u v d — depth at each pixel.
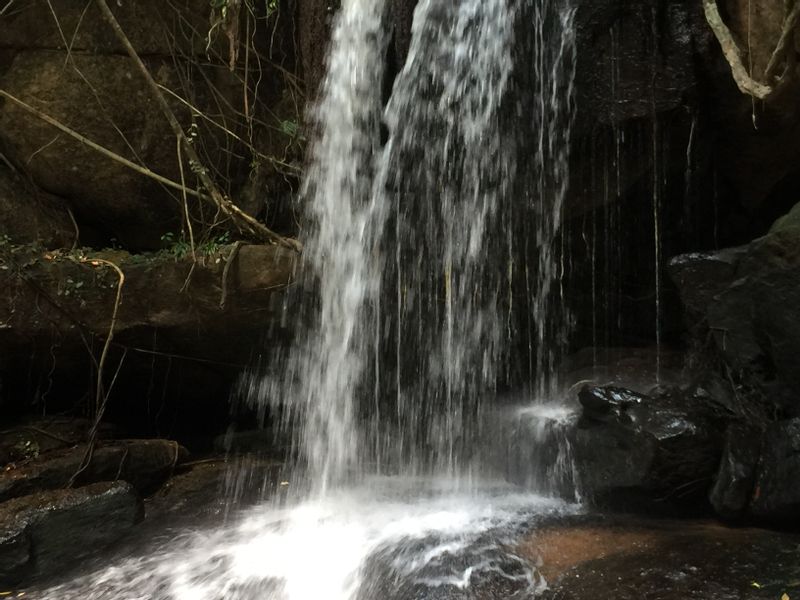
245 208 7.98
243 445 7.13
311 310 6.60
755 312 4.63
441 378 6.71
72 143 7.44
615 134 5.22
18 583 4.64
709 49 4.98
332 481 6.23
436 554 4.43
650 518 4.55
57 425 6.28
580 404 5.45
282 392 7.09
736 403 4.74
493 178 5.82
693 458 4.38
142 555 4.94
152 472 6.04
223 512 5.59
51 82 7.38
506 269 6.21
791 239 4.38
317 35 7.07
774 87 4.68
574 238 6.15
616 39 5.07
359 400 6.96
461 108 5.81
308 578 4.42
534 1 5.28
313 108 7.14
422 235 6.38
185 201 7.07
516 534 4.56
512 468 5.62
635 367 6.05
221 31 7.87
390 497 5.74
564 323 6.64
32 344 6.21
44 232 7.40
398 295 6.67
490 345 6.55
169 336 6.52
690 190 5.77
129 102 7.56
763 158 5.62
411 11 6.06
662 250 6.27
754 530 4.12
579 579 3.81
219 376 7.02
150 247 7.88
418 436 6.71
